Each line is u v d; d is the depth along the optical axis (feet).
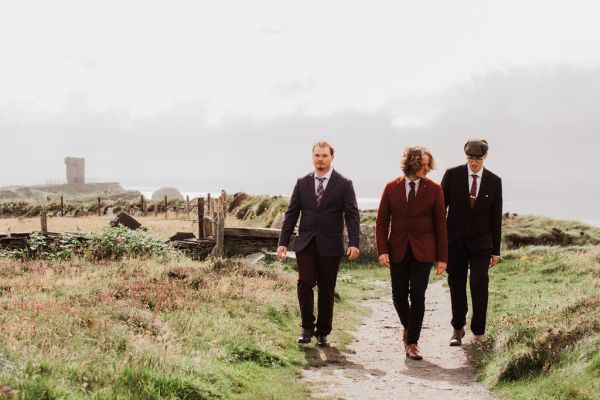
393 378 21.47
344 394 19.34
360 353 25.66
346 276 53.88
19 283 31.58
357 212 25.59
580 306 24.72
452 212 25.49
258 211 113.29
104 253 47.32
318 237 25.55
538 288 39.47
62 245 47.39
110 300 25.03
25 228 88.48
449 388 20.22
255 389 18.62
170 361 17.78
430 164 24.13
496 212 25.36
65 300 24.67
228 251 56.59
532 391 18.22
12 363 14.79
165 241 54.08
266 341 24.03
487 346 23.85
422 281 24.17
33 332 18.19
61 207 147.74
